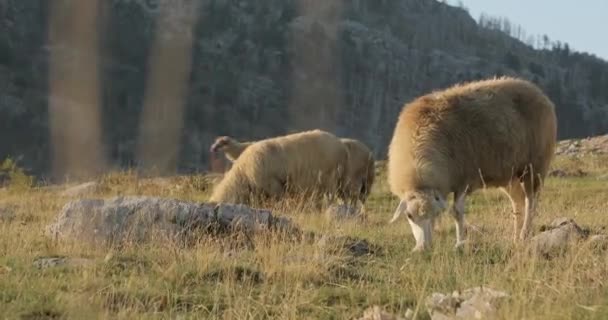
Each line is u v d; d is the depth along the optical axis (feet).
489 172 48.98
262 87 458.50
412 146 47.19
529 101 50.39
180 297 32.12
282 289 33.68
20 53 353.92
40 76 322.75
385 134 477.36
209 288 33.53
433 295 31.22
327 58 500.33
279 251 38.68
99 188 84.84
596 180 89.61
